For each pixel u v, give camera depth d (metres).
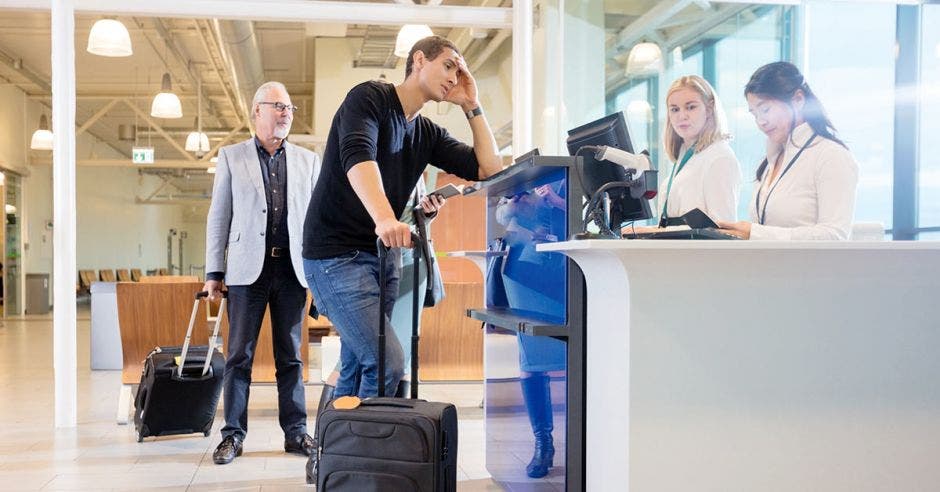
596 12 5.64
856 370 1.88
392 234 2.13
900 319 1.90
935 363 1.92
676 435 1.80
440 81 2.51
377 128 2.41
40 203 15.89
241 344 3.33
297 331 3.44
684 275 1.79
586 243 1.67
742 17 6.14
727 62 6.23
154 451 3.53
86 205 19.53
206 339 4.60
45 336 10.28
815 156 2.44
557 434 2.18
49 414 4.52
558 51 5.28
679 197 2.71
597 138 2.23
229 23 8.42
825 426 1.87
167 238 29.70
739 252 1.76
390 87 2.50
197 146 13.34
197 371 3.74
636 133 6.22
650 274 1.77
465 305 4.71
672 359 1.79
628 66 5.97
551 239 2.24
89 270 19.50
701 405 1.81
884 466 1.89
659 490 1.79
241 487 2.92
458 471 3.15
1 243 13.95
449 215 6.00
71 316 4.10
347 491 2.08
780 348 1.84
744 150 6.24
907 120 5.32
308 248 2.54
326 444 2.11
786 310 1.84
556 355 2.18
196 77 13.52
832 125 2.50
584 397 2.06
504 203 2.80
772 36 5.97
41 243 15.94
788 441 1.85
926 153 5.27
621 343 1.81
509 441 2.71
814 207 2.45
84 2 4.09
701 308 1.80
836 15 5.51
